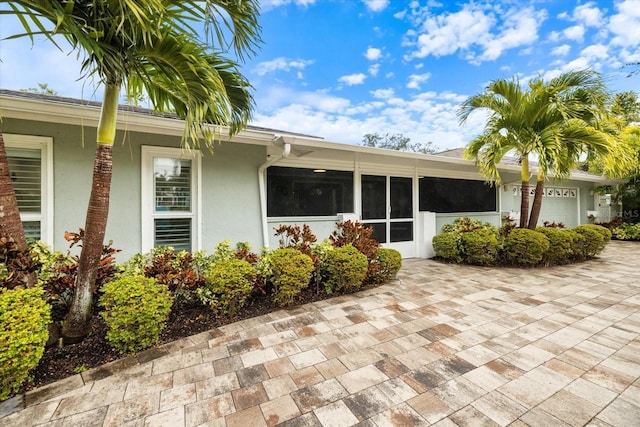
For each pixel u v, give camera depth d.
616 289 4.75
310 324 3.41
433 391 2.19
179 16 2.60
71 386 2.28
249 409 2.02
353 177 6.54
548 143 5.59
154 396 2.16
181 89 2.94
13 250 2.47
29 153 3.49
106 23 2.35
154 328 2.79
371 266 4.86
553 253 6.39
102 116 2.77
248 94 3.39
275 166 5.56
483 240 6.38
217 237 4.59
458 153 11.48
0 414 1.97
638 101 9.71
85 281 2.85
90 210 2.82
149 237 4.14
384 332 3.20
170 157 4.31
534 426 1.85
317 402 2.09
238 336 3.12
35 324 2.16
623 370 2.45
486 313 3.72
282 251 4.16
